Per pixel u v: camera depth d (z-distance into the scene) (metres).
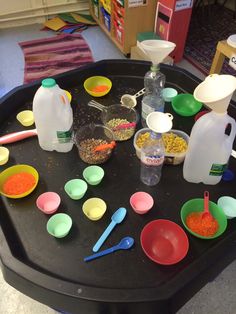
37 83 1.29
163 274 0.78
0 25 2.92
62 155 1.09
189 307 1.11
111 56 2.58
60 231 0.86
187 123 1.21
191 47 2.67
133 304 0.71
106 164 1.05
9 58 2.52
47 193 0.94
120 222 0.89
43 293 0.74
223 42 1.84
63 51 2.58
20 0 2.80
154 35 2.33
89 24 2.96
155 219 0.90
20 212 0.91
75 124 1.20
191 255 0.82
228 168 1.05
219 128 0.84
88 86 1.36
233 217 0.90
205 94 0.78
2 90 2.17
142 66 1.41
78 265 0.79
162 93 1.33
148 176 1.00
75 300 0.72
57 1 2.94
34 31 2.89
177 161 1.03
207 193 0.95
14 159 1.07
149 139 0.94
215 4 3.25
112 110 1.24
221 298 1.13
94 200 0.92
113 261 0.80
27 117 1.22
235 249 0.82
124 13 2.25
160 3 2.21
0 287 1.15
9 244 0.81
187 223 0.87
